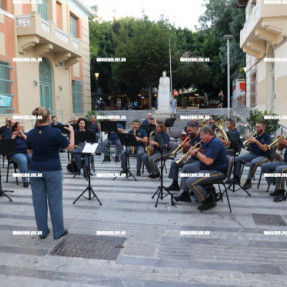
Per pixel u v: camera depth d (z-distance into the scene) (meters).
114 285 3.00
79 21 19.98
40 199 4.00
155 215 4.89
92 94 34.16
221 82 32.69
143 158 7.47
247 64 19.19
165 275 3.17
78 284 3.03
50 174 3.90
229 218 4.72
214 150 4.94
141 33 26.02
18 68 13.19
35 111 3.85
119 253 3.64
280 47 11.52
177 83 29.81
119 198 5.82
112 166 9.11
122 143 7.11
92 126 11.21
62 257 3.56
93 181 7.20
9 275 3.20
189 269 3.27
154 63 25.56
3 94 12.30
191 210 5.11
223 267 3.31
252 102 17.61
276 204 5.38
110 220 4.69
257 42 13.77
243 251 3.66
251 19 12.38
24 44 13.18
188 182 4.99
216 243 3.88
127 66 26.22
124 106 34.41
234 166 6.21
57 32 14.93
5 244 3.91
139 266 3.34
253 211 5.02
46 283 3.05
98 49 31.05
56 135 3.86
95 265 3.37
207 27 27.38
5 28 12.41
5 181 7.45
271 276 3.13
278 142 5.93
